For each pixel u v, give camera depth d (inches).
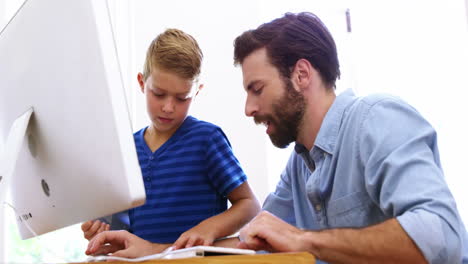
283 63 44.8
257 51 45.4
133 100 86.5
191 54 55.1
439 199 32.9
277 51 44.8
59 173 33.4
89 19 29.5
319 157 44.6
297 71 44.9
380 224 32.1
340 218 42.2
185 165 56.1
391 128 37.8
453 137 80.1
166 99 54.6
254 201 55.2
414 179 34.3
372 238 31.2
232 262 23.8
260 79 45.1
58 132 32.8
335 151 42.8
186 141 57.1
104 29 29.4
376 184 37.1
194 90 56.8
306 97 45.1
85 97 30.1
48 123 33.6
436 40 84.4
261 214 32.7
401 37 88.8
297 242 31.1
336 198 42.4
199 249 26.5
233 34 86.4
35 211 37.8
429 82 84.3
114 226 55.3
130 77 87.0
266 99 45.1
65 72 31.4
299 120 45.2
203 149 56.5
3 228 72.3
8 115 38.6
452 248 31.7
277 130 46.0
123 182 28.6
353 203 41.2
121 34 88.5
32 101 35.0
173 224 54.4
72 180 32.3
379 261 31.5
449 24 82.9
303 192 49.9
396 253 31.2
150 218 55.0
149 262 25.1
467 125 79.1
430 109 83.3
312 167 47.1
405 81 87.0
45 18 33.1
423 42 86.0
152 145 58.8
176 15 87.8
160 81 53.8
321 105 45.5
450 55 82.4
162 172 56.3
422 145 36.7
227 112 83.5
